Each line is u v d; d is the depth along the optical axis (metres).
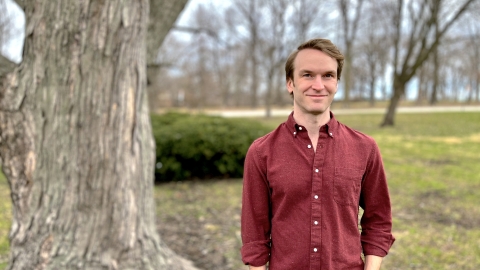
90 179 2.51
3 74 2.48
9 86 2.44
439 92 53.94
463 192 5.91
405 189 6.16
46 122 2.46
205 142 6.74
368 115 24.53
